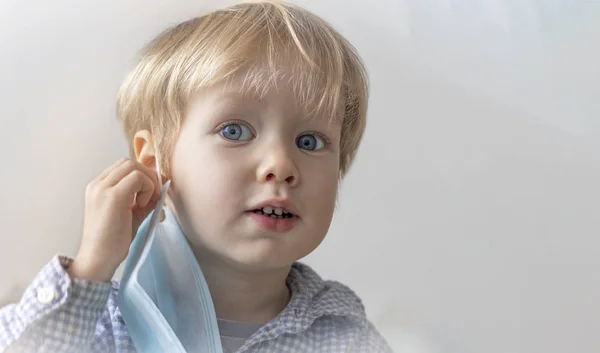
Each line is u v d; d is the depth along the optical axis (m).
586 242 1.11
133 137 0.89
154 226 0.76
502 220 1.13
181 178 0.79
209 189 0.76
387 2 1.18
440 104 1.17
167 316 0.80
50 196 1.00
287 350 0.85
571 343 1.07
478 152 1.16
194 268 0.79
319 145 0.81
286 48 0.80
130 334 0.76
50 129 1.01
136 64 0.92
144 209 0.80
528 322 1.08
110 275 0.75
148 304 0.74
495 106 1.17
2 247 0.98
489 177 1.15
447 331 1.08
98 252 0.75
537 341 1.07
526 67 1.17
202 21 0.86
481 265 1.11
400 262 1.12
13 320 0.72
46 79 1.01
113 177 0.78
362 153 1.14
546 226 1.12
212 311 0.78
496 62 1.18
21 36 1.01
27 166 1.00
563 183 1.14
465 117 1.17
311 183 0.78
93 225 0.76
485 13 1.19
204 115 0.78
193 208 0.77
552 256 1.11
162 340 0.74
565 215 1.13
